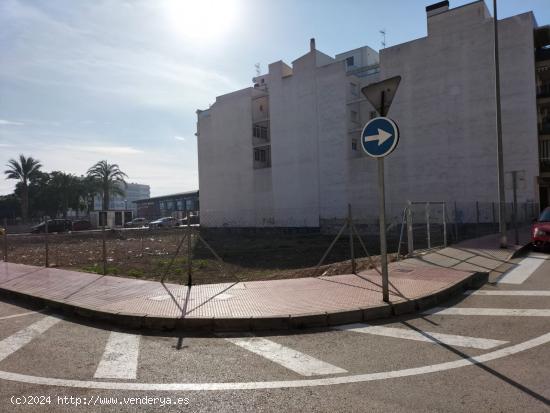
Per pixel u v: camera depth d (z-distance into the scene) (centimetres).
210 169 5409
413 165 3597
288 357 500
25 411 371
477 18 3294
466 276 909
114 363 493
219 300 758
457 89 3388
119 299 802
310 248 2220
